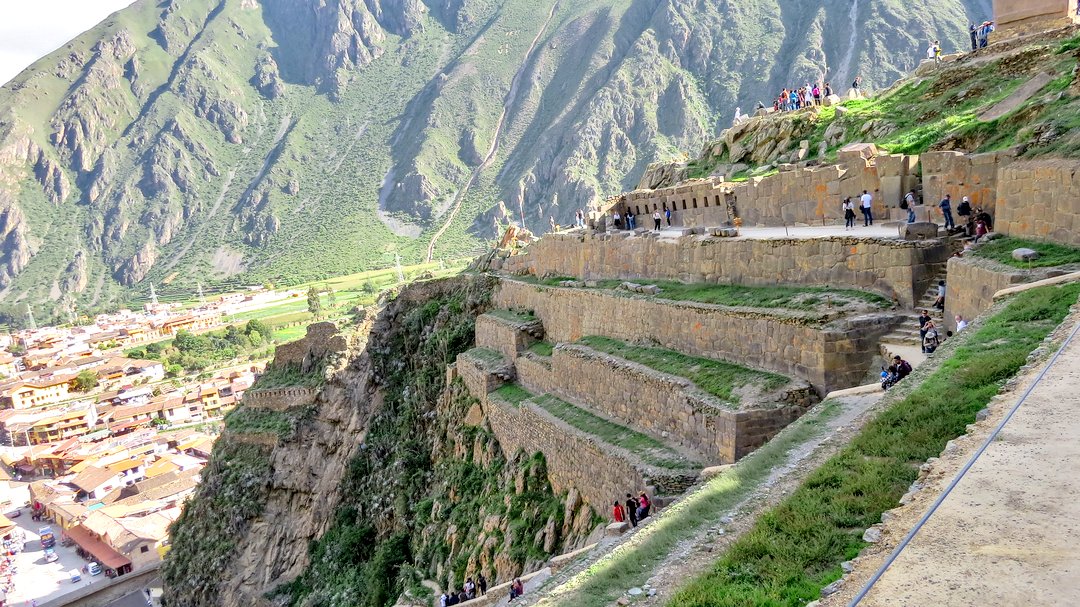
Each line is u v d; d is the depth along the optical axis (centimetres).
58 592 10581
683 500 1948
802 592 1135
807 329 2645
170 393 18762
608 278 5038
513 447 4447
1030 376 1437
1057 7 4406
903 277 2700
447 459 5506
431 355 7031
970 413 1481
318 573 6266
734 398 2709
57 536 12938
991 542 919
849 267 2961
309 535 6950
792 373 2733
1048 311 1814
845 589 972
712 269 3847
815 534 1305
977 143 3472
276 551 7088
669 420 3048
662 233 4894
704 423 2753
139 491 13062
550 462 3803
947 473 1154
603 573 1639
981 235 2650
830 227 3678
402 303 7950
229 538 7338
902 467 1413
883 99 5009
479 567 3966
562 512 3509
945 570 888
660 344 3716
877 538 1108
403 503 5734
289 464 7469
